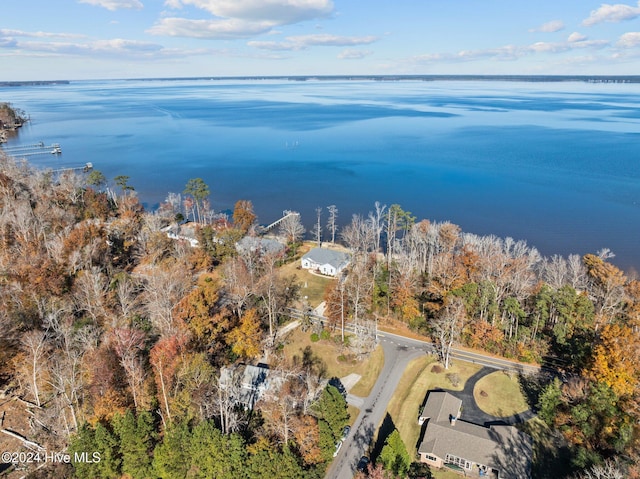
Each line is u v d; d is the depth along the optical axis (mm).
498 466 56125
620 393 59125
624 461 51844
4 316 69312
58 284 84000
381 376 75812
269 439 56969
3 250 95500
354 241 120688
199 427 52531
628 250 133750
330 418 58562
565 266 107375
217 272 108062
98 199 136250
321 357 79938
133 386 58000
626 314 82125
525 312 86250
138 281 98562
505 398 70438
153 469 54031
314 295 102062
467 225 155125
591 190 191000
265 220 162375
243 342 75188
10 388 66500
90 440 52250
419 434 63688
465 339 84375
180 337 66250
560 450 60000
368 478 52188
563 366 77938
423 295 93875
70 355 65625
